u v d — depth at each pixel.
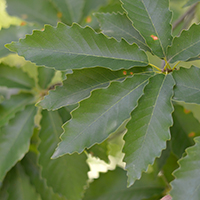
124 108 0.56
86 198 0.73
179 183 0.55
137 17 0.59
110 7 0.69
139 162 0.55
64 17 0.79
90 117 0.56
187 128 0.69
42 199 0.72
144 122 0.55
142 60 0.58
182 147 0.68
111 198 0.73
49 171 0.67
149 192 0.74
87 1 0.80
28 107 0.71
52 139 0.67
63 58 0.56
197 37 0.58
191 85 0.57
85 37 0.57
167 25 0.59
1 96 0.76
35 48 0.56
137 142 0.55
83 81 0.58
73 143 0.55
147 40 0.59
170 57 0.58
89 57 0.57
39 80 0.74
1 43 0.69
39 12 0.79
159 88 0.56
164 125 0.55
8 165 0.68
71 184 0.68
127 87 0.57
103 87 0.58
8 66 0.74
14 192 0.72
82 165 0.68
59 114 0.68
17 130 0.70
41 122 0.68
